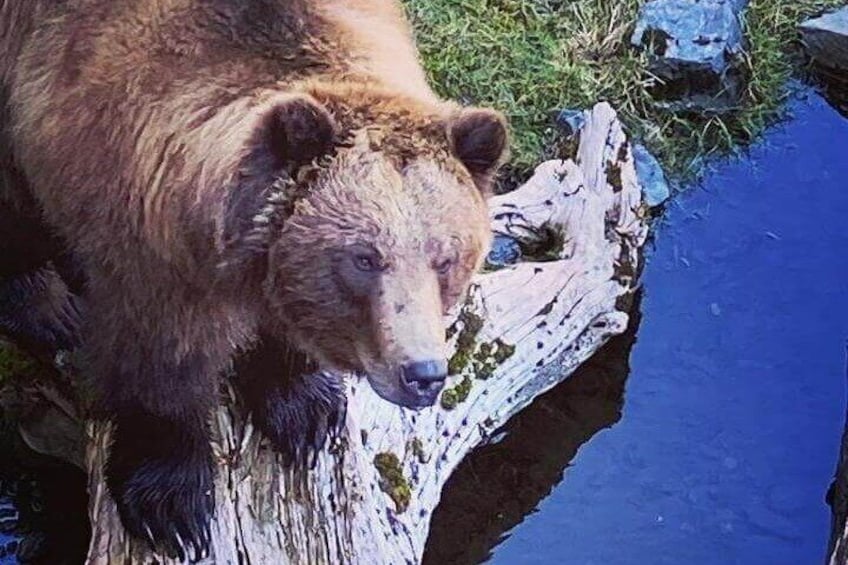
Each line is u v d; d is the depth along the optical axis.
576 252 12.01
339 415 9.62
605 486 11.74
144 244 8.08
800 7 14.90
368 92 7.81
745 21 14.71
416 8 13.96
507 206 11.99
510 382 11.57
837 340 12.66
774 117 14.38
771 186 13.82
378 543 9.76
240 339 8.50
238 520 9.32
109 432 9.35
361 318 7.63
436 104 7.90
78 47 8.35
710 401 12.25
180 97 7.93
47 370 10.55
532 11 14.37
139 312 8.34
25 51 8.70
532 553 11.35
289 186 7.66
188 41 8.04
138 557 9.34
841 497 11.19
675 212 13.52
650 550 11.34
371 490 9.91
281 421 9.41
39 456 11.12
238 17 8.04
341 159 7.60
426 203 7.53
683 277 13.05
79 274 9.68
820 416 12.20
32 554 10.88
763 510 11.59
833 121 14.44
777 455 11.94
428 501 10.79
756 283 13.03
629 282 12.26
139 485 9.06
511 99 13.59
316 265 7.61
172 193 7.85
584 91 13.85
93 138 8.22
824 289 13.00
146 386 8.61
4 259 10.04
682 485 11.74
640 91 14.00
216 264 7.87
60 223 8.66
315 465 9.59
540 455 11.88
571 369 12.12
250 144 7.62
